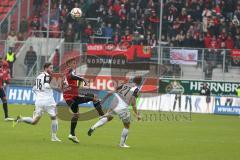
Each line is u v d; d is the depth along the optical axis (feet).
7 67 178.29
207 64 199.82
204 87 197.98
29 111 167.94
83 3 233.76
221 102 193.88
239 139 120.26
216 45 218.59
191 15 230.68
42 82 101.50
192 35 220.84
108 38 217.15
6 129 120.06
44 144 97.96
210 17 227.61
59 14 229.66
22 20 224.74
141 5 231.50
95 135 116.47
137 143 105.91
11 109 173.06
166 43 219.00
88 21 227.20
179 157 89.45
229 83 198.59
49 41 209.05
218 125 153.28
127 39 218.38
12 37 217.15
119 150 94.38
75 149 93.15
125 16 228.63
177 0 232.12
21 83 202.28
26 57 202.39
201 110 193.57
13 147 92.79
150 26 224.12
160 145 104.17
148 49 199.31
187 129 138.62
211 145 107.34
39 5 234.17
